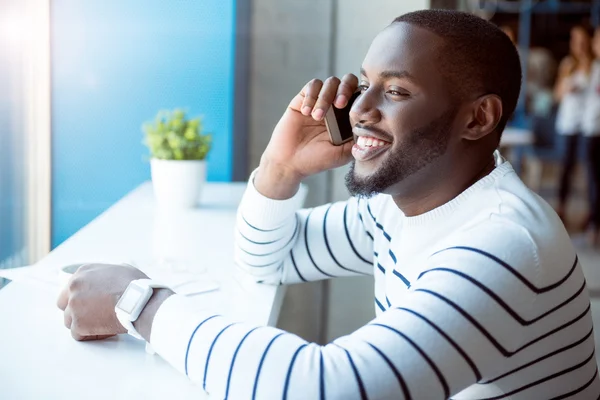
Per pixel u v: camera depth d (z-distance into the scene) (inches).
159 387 32.5
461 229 33.7
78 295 37.0
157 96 91.8
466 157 35.9
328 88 42.4
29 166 90.2
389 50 35.1
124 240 59.4
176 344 33.0
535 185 239.8
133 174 92.7
